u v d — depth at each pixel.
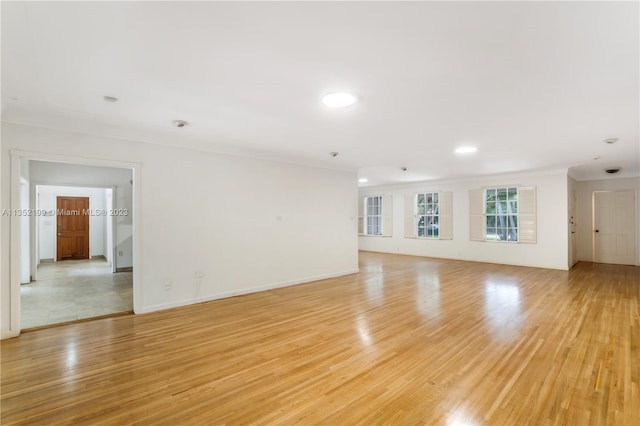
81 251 9.34
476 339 3.19
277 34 1.82
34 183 6.23
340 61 2.14
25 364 2.67
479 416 1.98
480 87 2.56
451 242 8.85
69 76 2.37
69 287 5.67
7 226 3.23
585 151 5.05
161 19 1.67
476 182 8.36
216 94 2.73
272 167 5.48
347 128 3.79
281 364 2.67
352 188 6.91
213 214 4.73
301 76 2.37
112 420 1.95
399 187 10.05
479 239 8.30
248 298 4.81
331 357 2.80
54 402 2.13
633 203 7.66
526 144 4.58
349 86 2.55
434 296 4.88
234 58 2.11
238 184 5.02
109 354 2.86
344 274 6.66
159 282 4.21
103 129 3.72
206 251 4.65
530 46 1.93
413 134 4.05
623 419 1.93
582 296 4.82
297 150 5.04
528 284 5.66
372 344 3.08
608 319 3.76
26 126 3.32
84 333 3.38
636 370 2.53
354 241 6.91
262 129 3.85
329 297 4.85
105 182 7.07
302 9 1.58
